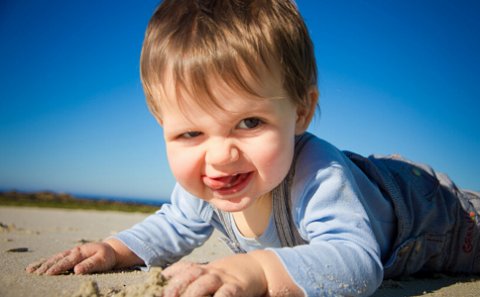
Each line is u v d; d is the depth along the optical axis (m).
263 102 0.48
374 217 0.60
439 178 0.71
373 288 0.49
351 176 0.56
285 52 0.51
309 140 0.56
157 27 0.52
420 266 0.66
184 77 0.48
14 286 0.49
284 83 0.50
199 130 0.49
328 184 0.52
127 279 0.55
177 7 0.52
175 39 0.49
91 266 0.58
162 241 0.64
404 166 0.69
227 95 0.48
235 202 0.50
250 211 0.58
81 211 2.72
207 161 0.49
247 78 0.48
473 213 0.70
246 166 0.49
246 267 0.45
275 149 0.49
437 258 0.68
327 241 0.50
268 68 0.49
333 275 0.46
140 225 0.65
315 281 0.46
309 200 0.53
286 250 0.47
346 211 0.52
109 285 0.51
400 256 0.63
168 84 0.49
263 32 0.50
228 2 0.51
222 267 0.44
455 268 0.71
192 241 0.66
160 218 0.66
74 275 0.56
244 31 0.49
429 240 0.66
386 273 0.63
